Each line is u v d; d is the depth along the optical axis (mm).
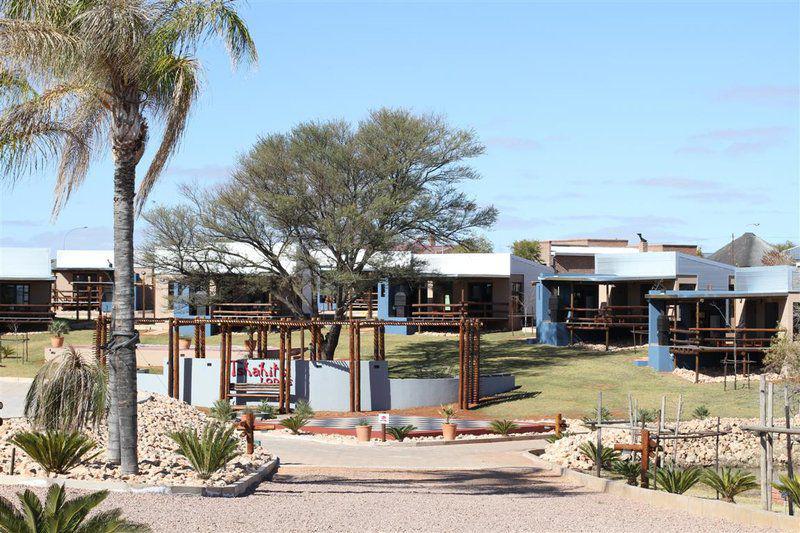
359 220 44500
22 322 60000
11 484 16188
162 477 17516
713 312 48000
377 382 41156
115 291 17953
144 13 17109
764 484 16609
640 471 21984
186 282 47938
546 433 34188
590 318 54875
